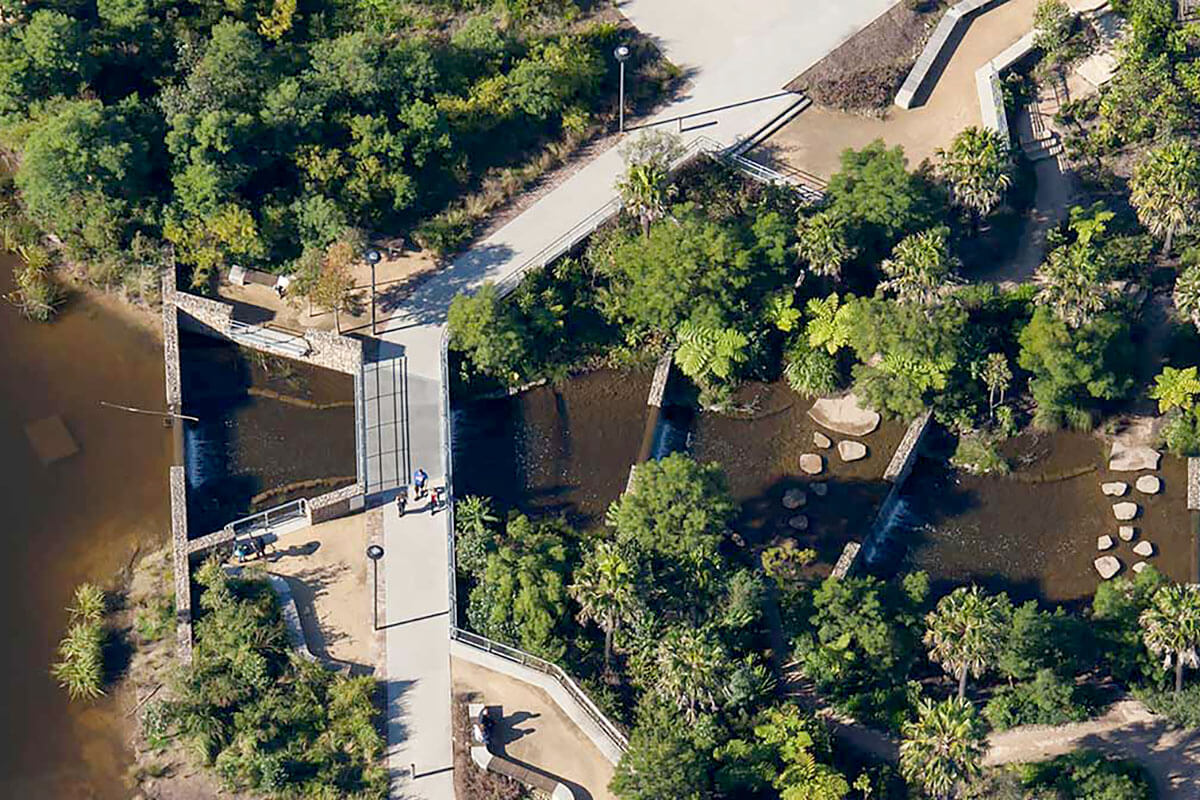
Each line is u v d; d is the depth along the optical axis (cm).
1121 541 13550
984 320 14225
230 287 14388
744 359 13988
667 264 13912
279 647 12500
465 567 12900
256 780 11919
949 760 11362
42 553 13212
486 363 13850
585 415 14038
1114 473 13875
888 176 14138
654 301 13900
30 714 12469
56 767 12244
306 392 14088
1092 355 13675
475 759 12006
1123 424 14062
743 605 12650
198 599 12862
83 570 13138
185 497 13325
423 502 13300
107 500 13488
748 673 12175
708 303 13988
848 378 14188
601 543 12538
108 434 13812
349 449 13825
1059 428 14050
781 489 13762
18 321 14312
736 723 12150
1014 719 12350
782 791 11638
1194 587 12562
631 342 14262
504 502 13550
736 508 13125
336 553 13038
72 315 14350
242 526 13200
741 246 14100
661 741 11762
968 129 14325
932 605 13088
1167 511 13688
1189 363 14162
